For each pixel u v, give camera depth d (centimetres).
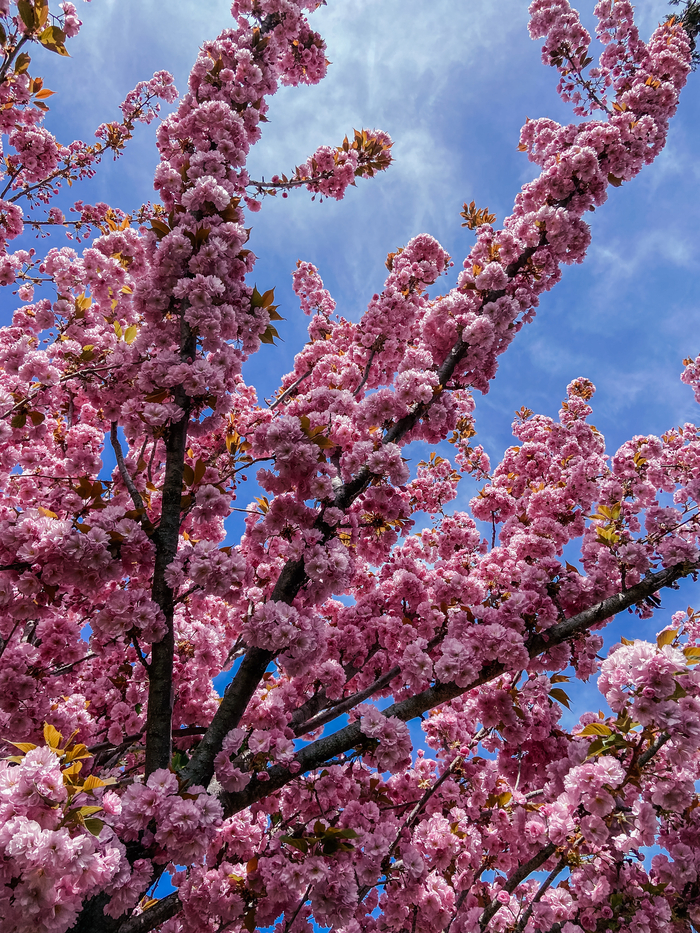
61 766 238
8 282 642
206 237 447
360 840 334
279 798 414
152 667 351
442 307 534
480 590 456
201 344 434
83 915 274
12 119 668
